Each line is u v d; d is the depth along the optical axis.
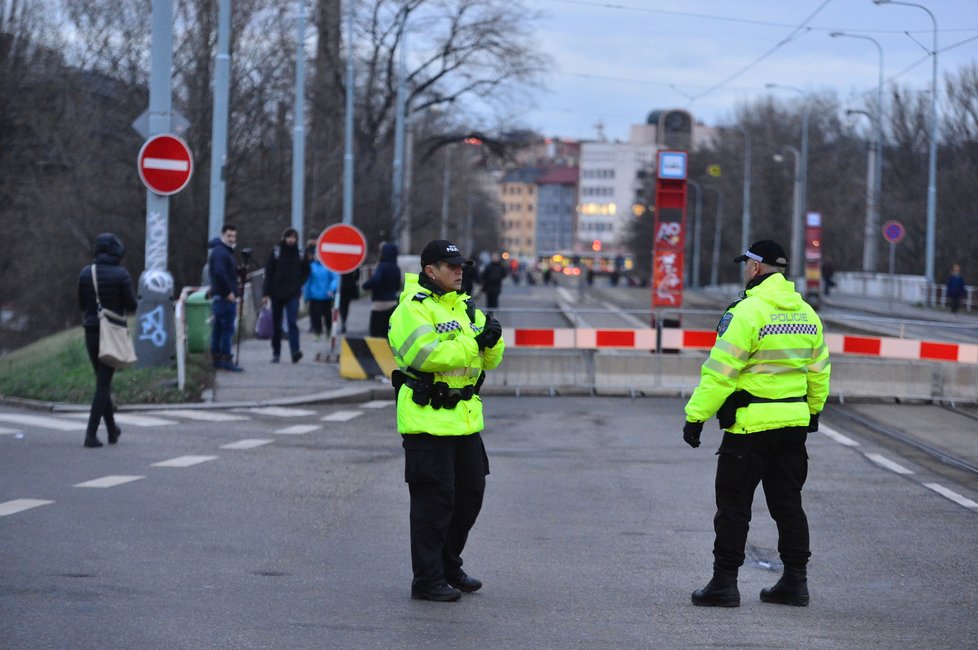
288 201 105.12
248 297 69.00
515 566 19.36
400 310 16.88
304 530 21.69
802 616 16.47
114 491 25.17
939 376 47.09
